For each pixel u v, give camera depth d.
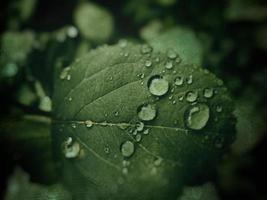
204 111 0.09
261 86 0.17
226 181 0.17
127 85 0.09
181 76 0.09
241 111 0.10
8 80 0.13
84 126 0.09
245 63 0.18
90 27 0.15
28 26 0.16
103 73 0.09
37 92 0.13
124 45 0.10
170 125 0.09
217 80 0.09
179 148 0.09
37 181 0.11
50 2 0.17
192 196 0.12
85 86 0.10
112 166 0.09
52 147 0.10
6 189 0.12
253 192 0.17
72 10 0.17
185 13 0.17
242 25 0.19
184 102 0.09
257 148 0.16
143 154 0.09
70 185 0.09
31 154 0.11
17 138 0.11
